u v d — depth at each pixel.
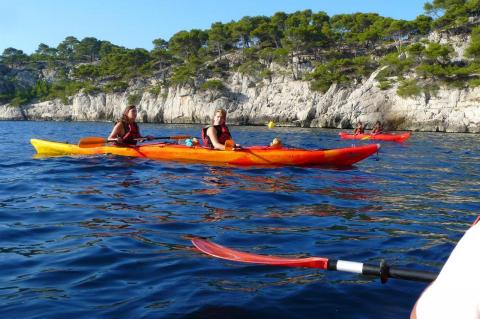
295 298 3.70
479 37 55.00
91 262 4.55
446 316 1.66
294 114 65.25
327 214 6.69
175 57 97.44
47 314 3.42
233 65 84.00
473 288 1.61
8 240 5.33
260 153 11.35
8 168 11.15
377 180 9.86
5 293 3.82
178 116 77.69
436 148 20.59
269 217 6.45
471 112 48.22
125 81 95.94
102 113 90.62
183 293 3.78
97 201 7.37
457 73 50.66
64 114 97.69
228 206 7.11
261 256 3.73
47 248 5.02
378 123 28.17
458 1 72.12
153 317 3.35
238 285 3.96
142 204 7.17
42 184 8.90
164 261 4.57
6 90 122.00
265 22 87.06
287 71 72.31
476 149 20.08
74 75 108.94
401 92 52.66
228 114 71.69
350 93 59.31
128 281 4.07
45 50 153.62
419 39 71.88
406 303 3.64
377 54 75.19
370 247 5.08
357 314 3.46
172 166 11.05
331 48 79.81
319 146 22.88
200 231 5.71
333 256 4.78
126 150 12.58
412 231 5.76
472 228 1.73
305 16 91.12
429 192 8.54
